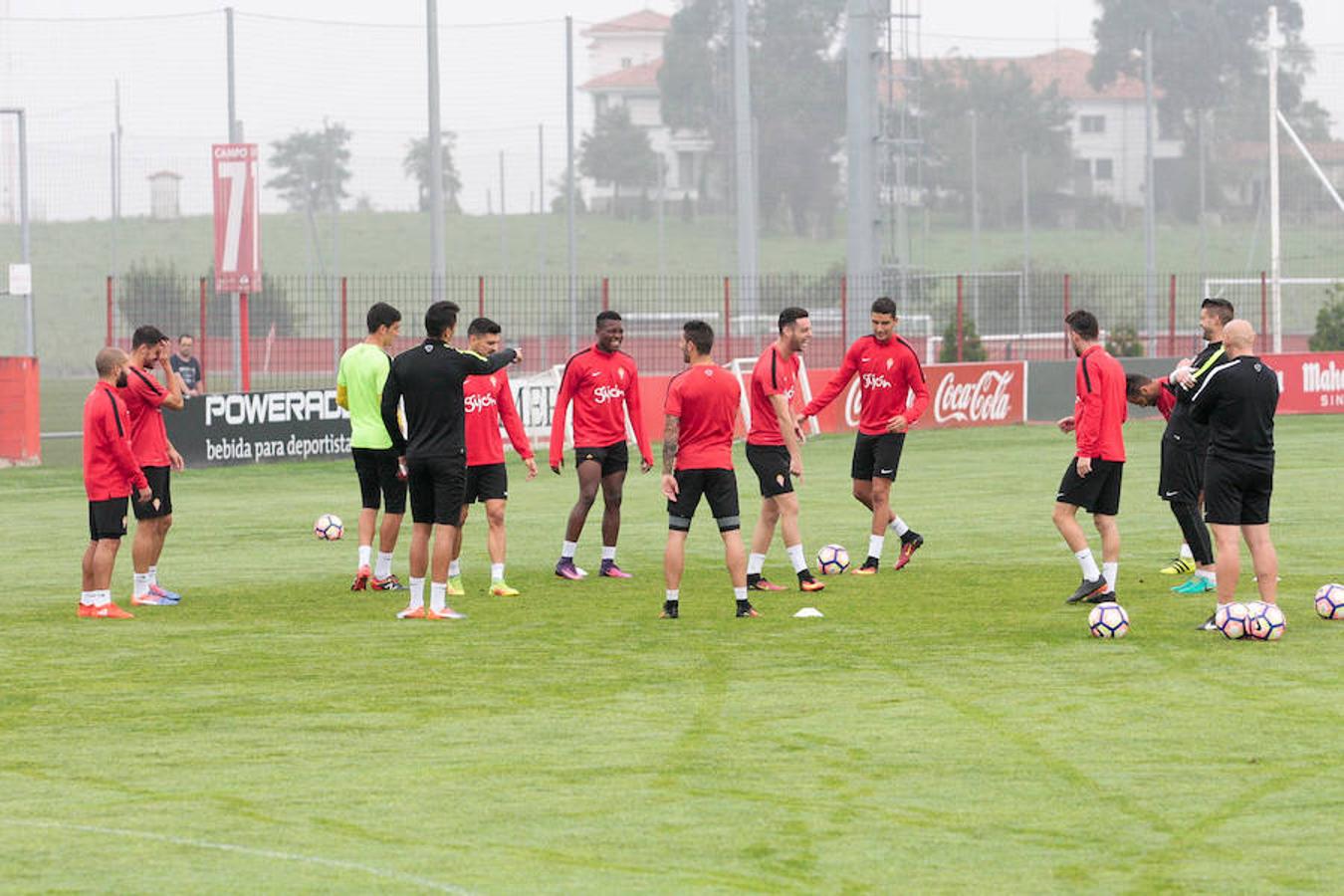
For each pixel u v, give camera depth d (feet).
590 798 52.90
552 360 288.51
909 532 106.63
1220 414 80.33
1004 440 213.46
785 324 96.78
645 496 154.10
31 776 56.29
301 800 52.95
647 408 212.43
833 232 647.97
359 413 99.45
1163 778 54.80
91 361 456.45
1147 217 336.90
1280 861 46.14
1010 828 49.42
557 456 102.83
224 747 60.13
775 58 642.22
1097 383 89.45
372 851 47.65
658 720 63.93
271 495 159.33
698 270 600.80
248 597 97.45
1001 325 354.33
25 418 188.85
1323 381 257.75
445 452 88.22
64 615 91.09
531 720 64.08
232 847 48.06
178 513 143.84
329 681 72.02
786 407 96.63
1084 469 89.92
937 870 45.62
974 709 65.21
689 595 96.84
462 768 56.90
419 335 344.49
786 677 72.02
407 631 84.94
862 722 63.21
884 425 104.17
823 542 121.08
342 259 620.08
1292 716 63.46
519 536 126.52
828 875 45.29
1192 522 93.91
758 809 51.57
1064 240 654.53
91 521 90.33
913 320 300.20
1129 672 72.23
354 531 131.23
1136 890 43.91
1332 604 84.94
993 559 111.04
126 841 48.70
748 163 279.90
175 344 336.90
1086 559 91.30
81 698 68.74
